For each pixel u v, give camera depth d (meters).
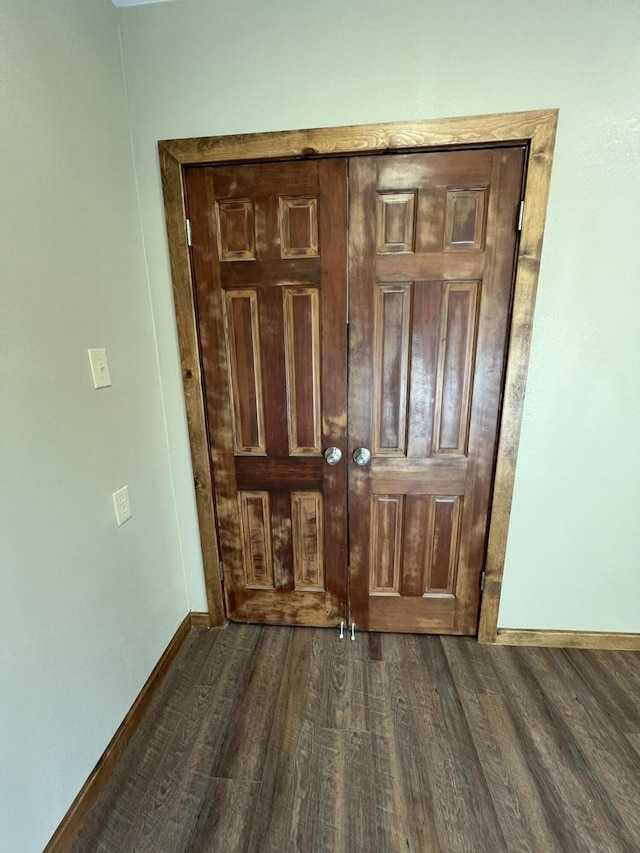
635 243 1.37
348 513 1.74
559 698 1.53
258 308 1.56
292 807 1.20
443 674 1.64
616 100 1.27
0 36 0.90
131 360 1.44
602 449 1.56
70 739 1.14
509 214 1.38
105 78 1.29
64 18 1.10
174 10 1.33
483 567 1.73
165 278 1.56
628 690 1.57
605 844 1.11
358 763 1.31
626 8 1.21
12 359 0.94
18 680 0.96
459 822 1.15
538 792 1.23
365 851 1.09
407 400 1.59
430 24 1.27
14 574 0.95
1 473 0.91
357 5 1.28
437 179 1.38
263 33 1.32
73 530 1.15
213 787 1.25
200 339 1.61
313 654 1.74
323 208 1.44
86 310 1.20
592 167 1.32
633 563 1.66
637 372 1.47
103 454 1.28
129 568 1.43
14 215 0.94
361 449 1.65
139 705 1.47
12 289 0.94
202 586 1.88
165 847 1.11
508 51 1.27
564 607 1.75
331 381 1.60
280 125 1.38
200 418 1.67
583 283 1.42
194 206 1.48
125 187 1.40
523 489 1.63
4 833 0.93
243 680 1.62
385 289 1.50
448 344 1.52
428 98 1.32
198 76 1.37
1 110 0.91
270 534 1.80
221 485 1.76
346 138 1.36
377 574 1.80
